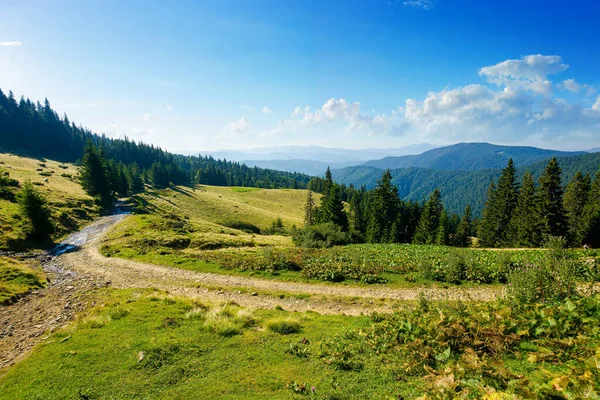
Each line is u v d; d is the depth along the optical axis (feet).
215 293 76.18
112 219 200.64
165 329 43.88
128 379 31.42
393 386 26.99
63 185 264.31
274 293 75.72
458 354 29.86
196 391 28.96
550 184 165.37
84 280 86.69
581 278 59.36
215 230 201.16
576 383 19.03
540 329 29.60
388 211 233.76
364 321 46.75
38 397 29.19
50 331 51.16
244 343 39.42
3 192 170.09
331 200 213.46
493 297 68.90
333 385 28.32
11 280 78.02
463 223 265.54
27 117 528.63
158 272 94.48
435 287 77.51
